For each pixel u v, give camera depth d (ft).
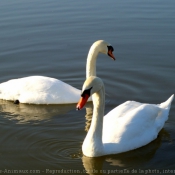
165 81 51.98
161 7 74.84
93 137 36.88
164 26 67.56
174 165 36.14
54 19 71.05
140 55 59.11
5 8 75.61
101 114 36.50
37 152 38.14
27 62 58.49
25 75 55.21
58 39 64.69
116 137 38.04
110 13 72.79
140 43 62.54
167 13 72.18
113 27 67.82
